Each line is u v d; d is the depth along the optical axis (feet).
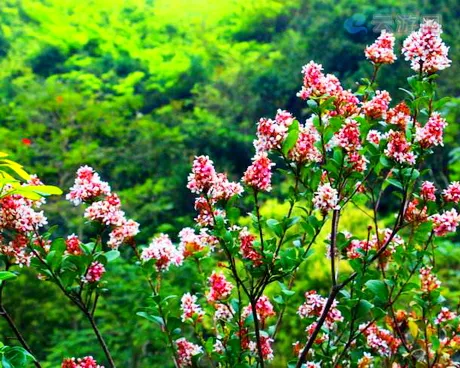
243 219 23.94
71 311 30.12
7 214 7.10
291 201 7.58
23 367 5.73
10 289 28.58
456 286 20.71
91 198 7.46
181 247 8.59
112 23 74.49
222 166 57.93
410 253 7.85
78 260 7.19
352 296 8.06
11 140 45.39
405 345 8.27
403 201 7.22
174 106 62.80
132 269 28.63
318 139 7.83
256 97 62.44
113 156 52.85
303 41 61.00
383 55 7.98
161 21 80.02
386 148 7.40
